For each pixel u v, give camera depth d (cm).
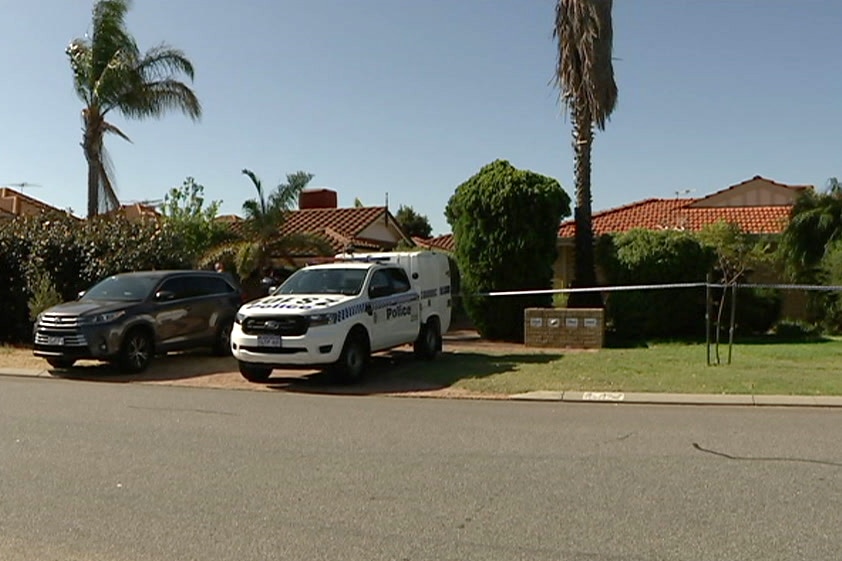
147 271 1673
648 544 508
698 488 635
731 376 1251
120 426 910
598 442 813
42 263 1911
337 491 633
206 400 1116
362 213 3253
